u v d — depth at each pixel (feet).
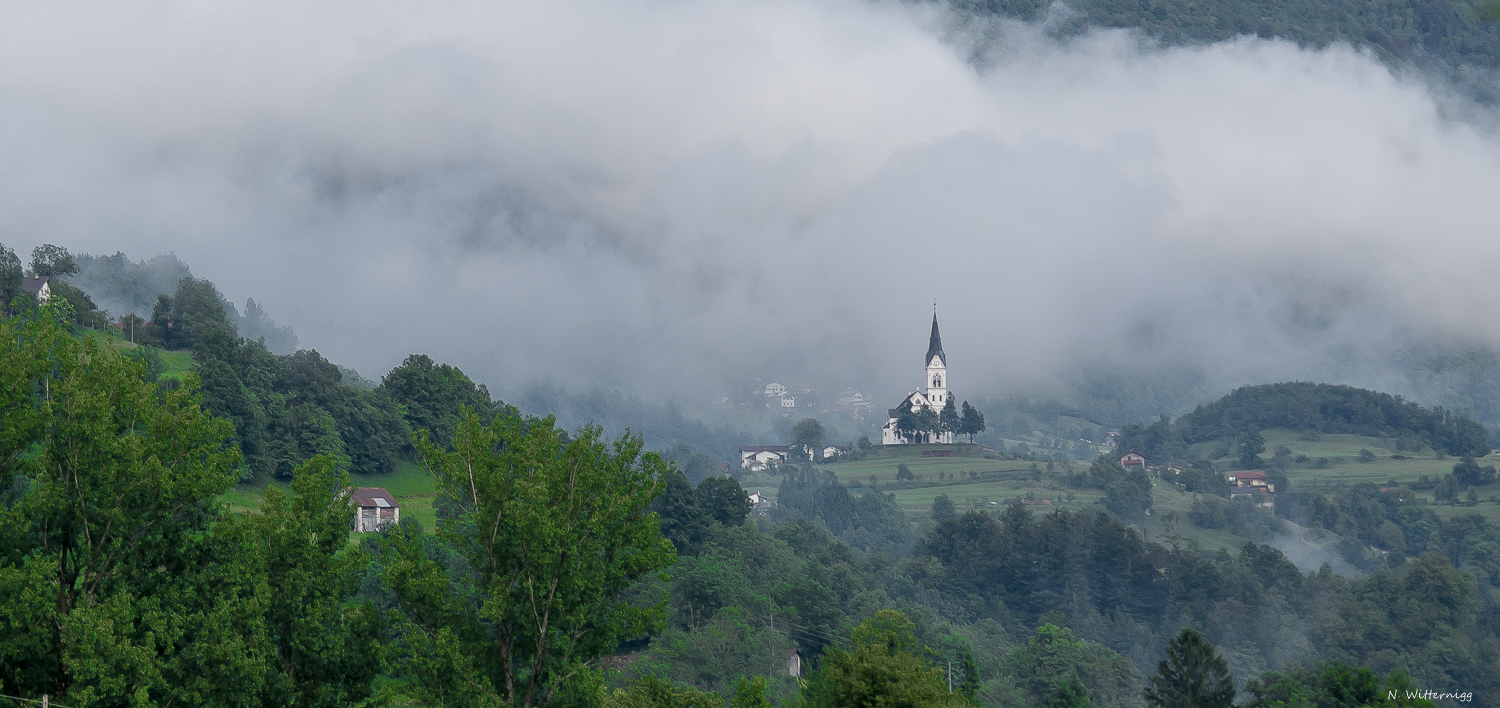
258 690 172.76
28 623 163.63
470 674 178.91
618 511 189.16
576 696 186.19
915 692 187.62
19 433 177.37
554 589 184.14
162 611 178.70
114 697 163.22
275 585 188.03
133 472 180.34
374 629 190.90
